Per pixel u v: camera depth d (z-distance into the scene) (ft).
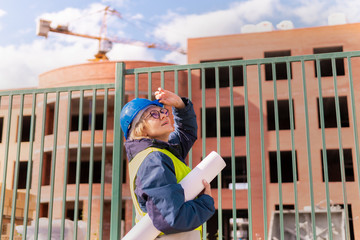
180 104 7.58
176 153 6.35
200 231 6.31
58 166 113.80
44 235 39.83
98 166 128.88
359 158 10.44
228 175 137.69
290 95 11.48
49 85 119.44
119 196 11.62
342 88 113.19
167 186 5.54
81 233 46.14
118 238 11.28
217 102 11.75
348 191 103.45
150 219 5.74
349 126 117.80
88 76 115.55
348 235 9.83
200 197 6.00
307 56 11.59
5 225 70.23
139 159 6.00
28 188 12.36
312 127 112.68
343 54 11.41
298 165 110.63
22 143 126.93
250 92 120.26
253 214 109.60
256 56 126.21
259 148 114.42
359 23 122.72
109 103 122.83
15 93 13.28
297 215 10.45
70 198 110.42
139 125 6.45
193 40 130.41
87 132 113.70
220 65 11.93
